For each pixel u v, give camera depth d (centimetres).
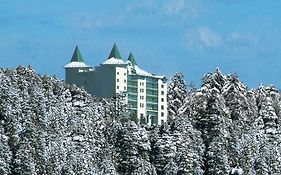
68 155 15750
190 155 17338
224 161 17488
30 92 17088
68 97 18362
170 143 17738
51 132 16250
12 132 15500
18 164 14912
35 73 18412
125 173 17225
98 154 17000
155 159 17788
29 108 16338
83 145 16550
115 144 17638
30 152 15075
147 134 18300
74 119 17175
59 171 15338
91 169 15988
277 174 18425
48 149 15400
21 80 17388
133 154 17338
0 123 15650
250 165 17975
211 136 18412
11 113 15862
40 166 15100
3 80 16475
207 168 17650
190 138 18112
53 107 16988
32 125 15588
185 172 17175
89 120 17725
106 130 17962
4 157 14888
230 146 18025
